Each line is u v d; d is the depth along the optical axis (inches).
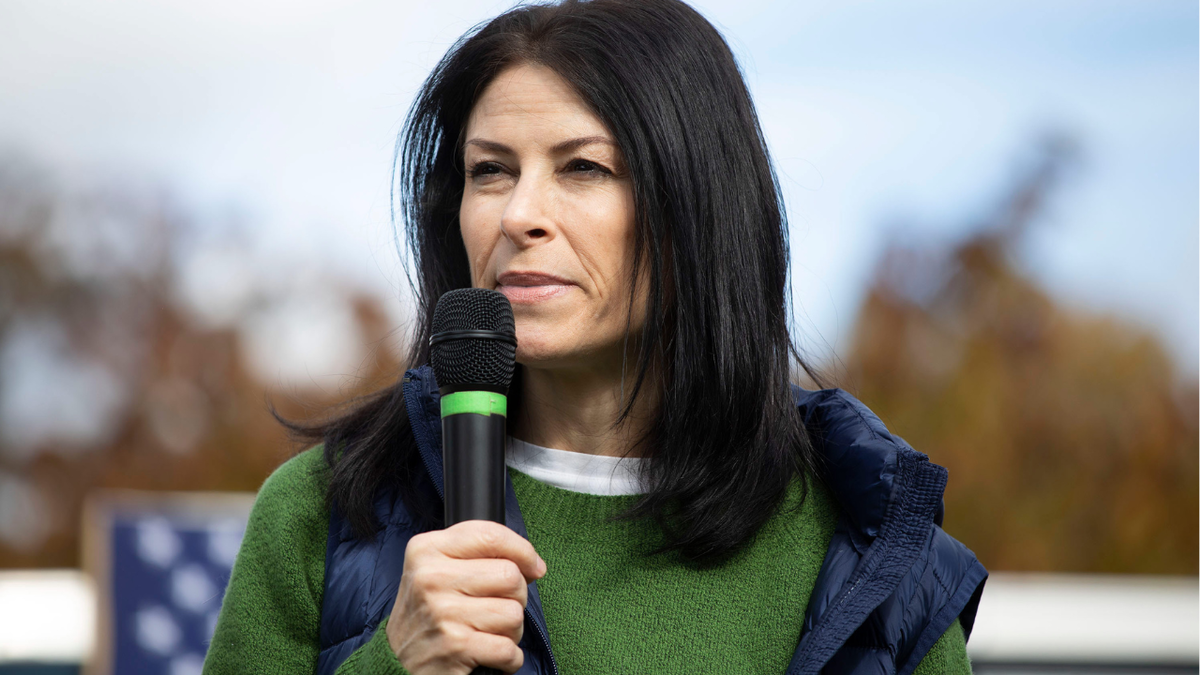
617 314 117.3
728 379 118.7
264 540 120.9
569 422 124.0
